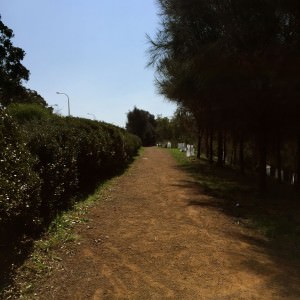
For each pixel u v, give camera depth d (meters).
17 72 34.44
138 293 5.19
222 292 5.28
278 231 8.63
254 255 6.96
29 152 7.21
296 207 11.54
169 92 18.08
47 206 8.37
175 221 9.38
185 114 28.72
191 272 6.00
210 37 12.34
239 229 8.88
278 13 10.99
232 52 11.45
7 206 5.21
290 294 5.26
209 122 18.36
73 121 13.42
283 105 12.16
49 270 5.86
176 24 12.74
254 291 5.34
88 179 13.80
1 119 6.68
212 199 12.60
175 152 44.50
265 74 11.26
